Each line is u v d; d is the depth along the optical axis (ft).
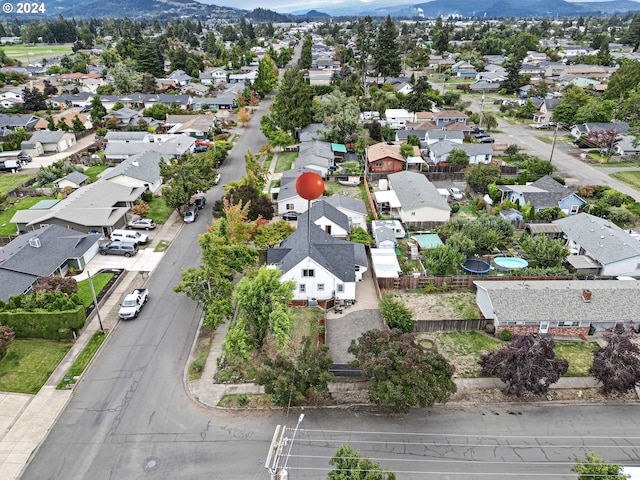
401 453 93.50
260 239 163.12
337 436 97.45
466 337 130.93
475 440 96.84
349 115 302.66
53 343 124.88
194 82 542.16
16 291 135.74
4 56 592.19
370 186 243.60
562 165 274.36
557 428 100.17
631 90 364.58
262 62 472.44
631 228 193.98
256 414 103.14
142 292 143.74
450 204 216.54
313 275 140.15
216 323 120.78
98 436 96.78
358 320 136.87
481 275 157.38
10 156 276.21
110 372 115.03
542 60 641.40
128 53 634.84
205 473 88.89
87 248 164.86
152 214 207.72
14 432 97.30
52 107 413.59
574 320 127.75
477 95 484.74
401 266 164.55
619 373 103.14
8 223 197.77
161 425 99.86
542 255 160.15
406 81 474.49
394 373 96.94
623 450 94.89
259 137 335.67
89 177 244.42
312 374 100.63
